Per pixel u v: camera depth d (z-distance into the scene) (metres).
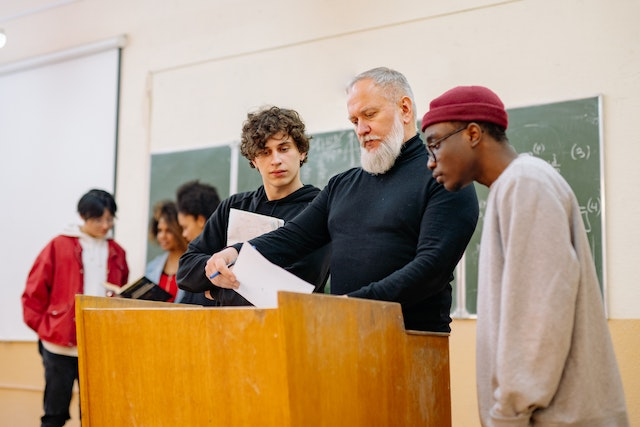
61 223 5.29
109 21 5.30
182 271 2.34
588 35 3.57
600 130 3.48
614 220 3.43
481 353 1.54
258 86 4.57
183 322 1.58
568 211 1.54
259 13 4.62
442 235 1.76
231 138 4.64
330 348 1.49
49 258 4.00
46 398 3.87
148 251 4.83
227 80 4.71
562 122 3.57
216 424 1.51
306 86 4.37
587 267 1.52
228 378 1.50
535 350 1.42
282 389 1.41
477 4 3.85
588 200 3.48
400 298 1.71
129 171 5.04
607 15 3.54
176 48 4.96
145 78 5.06
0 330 5.38
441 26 3.94
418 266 1.72
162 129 4.93
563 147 3.56
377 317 1.61
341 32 4.26
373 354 1.58
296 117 2.44
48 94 5.48
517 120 3.68
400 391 1.65
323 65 4.32
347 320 1.53
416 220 1.85
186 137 4.82
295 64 4.43
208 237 2.49
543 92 3.64
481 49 3.81
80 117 5.30
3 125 5.67
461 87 1.67
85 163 5.24
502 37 3.77
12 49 5.73
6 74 5.71
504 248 1.51
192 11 4.93
